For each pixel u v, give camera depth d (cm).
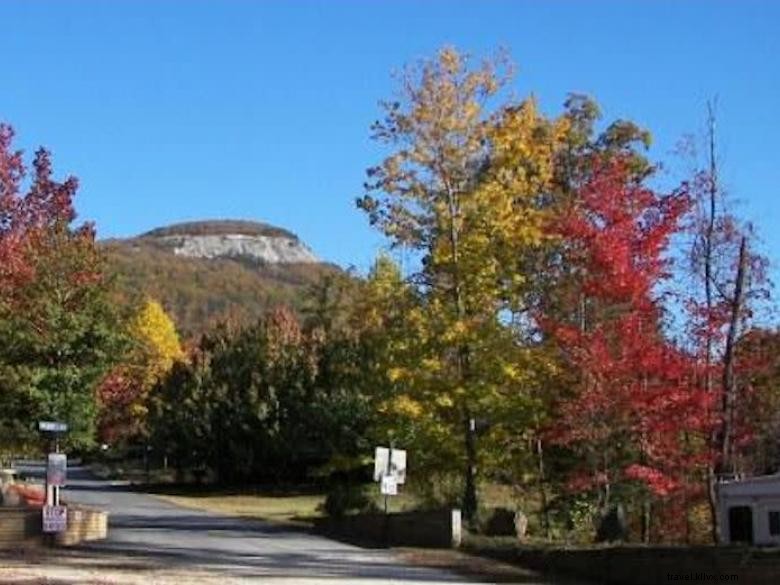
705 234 2350
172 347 7156
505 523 2692
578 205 2453
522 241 2711
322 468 4141
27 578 1647
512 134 2797
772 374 2394
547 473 2891
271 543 2728
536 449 2820
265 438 5503
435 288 2819
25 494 3061
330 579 1884
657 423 2270
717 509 2267
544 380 2614
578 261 2406
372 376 2998
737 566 1839
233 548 2534
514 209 2781
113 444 7000
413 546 2662
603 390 2316
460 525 2595
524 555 2311
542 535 2695
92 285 2867
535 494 3173
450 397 2705
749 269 2367
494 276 2759
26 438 2894
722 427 2286
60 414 2852
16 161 2389
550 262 2747
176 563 2081
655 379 2297
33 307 2620
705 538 2559
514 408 2667
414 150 2798
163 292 13450
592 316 2428
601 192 2369
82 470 7506
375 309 2834
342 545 2706
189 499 4919
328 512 3428
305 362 5547
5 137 2383
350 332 4925
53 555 2122
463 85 2808
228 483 5653
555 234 2583
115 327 3006
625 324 2303
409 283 2820
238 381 5697
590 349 2330
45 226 2509
